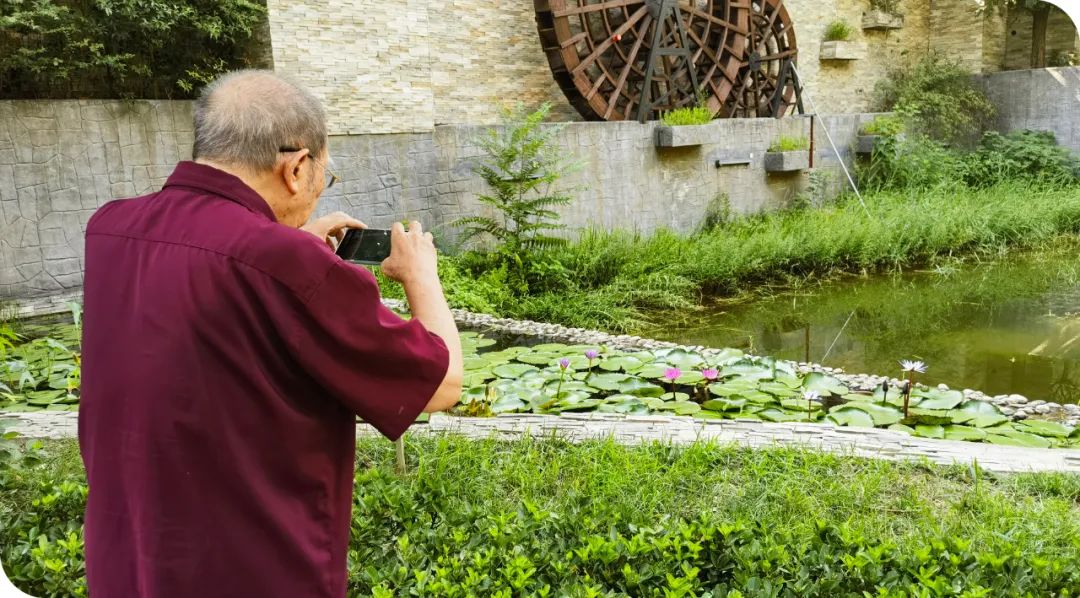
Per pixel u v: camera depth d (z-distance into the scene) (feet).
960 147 50.37
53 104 22.36
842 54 48.03
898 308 25.55
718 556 7.51
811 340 21.77
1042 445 12.26
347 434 3.91
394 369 3.75
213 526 3.51
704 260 28.40
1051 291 27.55
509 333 20.58
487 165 29.71
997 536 8.05
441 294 4.34
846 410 13.43
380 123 27.43
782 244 30.35
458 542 7.85
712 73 40.40
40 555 7.55
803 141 40.27
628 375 15.44
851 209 38.32
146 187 24.14
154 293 3.56
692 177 36.17
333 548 3.81
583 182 32.04
